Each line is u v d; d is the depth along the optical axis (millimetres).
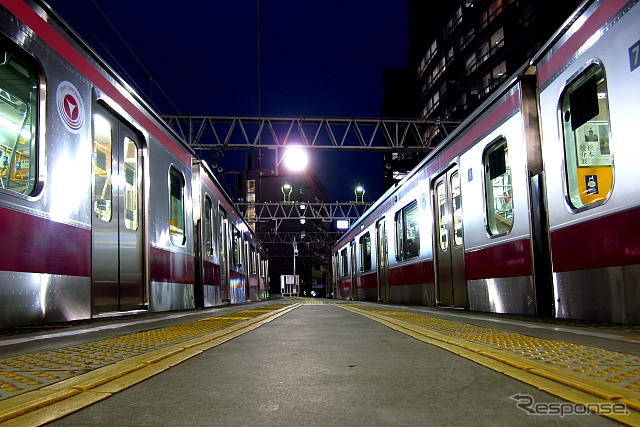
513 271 8297
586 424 2127
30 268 5676
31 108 5945
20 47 5652
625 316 5680
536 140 7750
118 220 8461
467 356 3916
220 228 17328
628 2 5586
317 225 94062
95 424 2236
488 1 46062
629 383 2754
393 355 4113
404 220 15906
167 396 2754
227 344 4918
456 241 11352
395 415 2350
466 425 2168
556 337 4934
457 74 52312
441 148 12094
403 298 15797
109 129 8258
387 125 22188
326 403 2592
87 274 6996
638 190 5438
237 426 2215
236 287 21125
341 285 32312
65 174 6488
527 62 7879
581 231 6500
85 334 5562
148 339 5113
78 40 6980
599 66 6090
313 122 21141
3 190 5273
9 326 5328
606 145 6059
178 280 11547
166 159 10945
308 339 5301
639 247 5418
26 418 2271
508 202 8539
